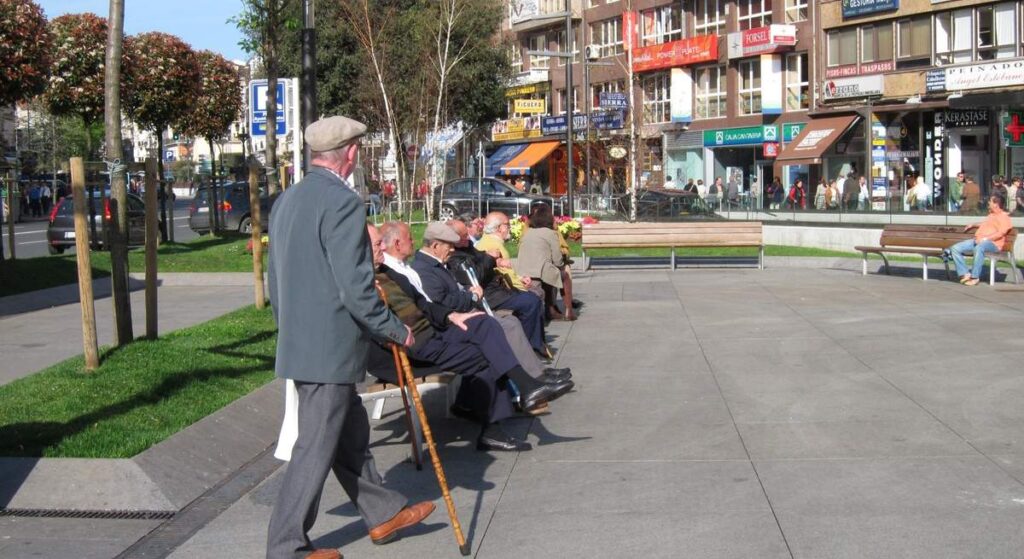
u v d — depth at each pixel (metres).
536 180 61.00
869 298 15.16
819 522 5.71
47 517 6.27
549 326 13.22
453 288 7.95
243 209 32.81
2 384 9.54
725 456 7.13
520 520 5.95
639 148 44.31
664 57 50.22
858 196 28.86
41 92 26.62
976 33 37.47
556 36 59.97
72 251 29.17
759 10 46.38
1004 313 13.23
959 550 5.23
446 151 43.41
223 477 7.14
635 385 9.58
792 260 21.58
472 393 7.42
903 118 39.84
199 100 33.62
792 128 44.34
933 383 9.23
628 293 16.47
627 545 5.45
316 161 5.12
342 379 4.99
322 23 48.44
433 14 44.31
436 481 6.79
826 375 9.74
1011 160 35.75
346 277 4.87
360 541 5.69
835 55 42.53
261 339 11.53
